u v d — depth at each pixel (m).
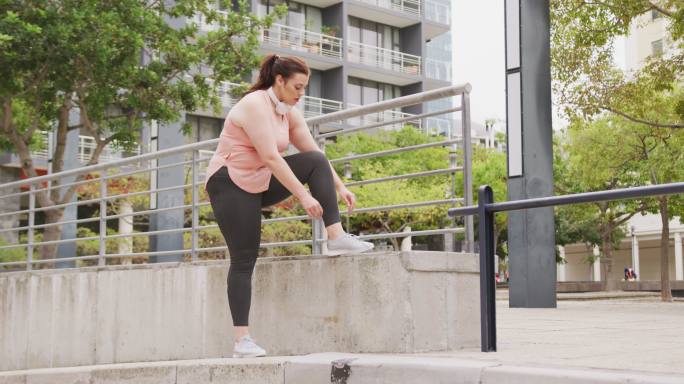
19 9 12.71
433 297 4.23
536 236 11.84
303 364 3.80
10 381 5.04
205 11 15.95
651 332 5.80
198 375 4.12
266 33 29.91
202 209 19.05
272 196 4.39
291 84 4.16
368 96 33.44
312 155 4.25
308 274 4.64
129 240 20.64
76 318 6.76
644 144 20.05
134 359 6.09
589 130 20.94
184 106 15.72
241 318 4.30
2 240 21.86
